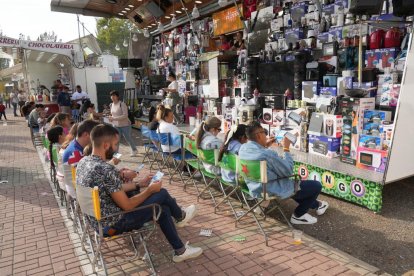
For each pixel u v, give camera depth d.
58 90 16.75
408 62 4.11
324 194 5.12
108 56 26.25
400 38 5.12
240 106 7.02
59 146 4.68
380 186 4.21
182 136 5.66
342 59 5.71
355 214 4.38
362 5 4.38
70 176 3.59
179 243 3.31
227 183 4.36
